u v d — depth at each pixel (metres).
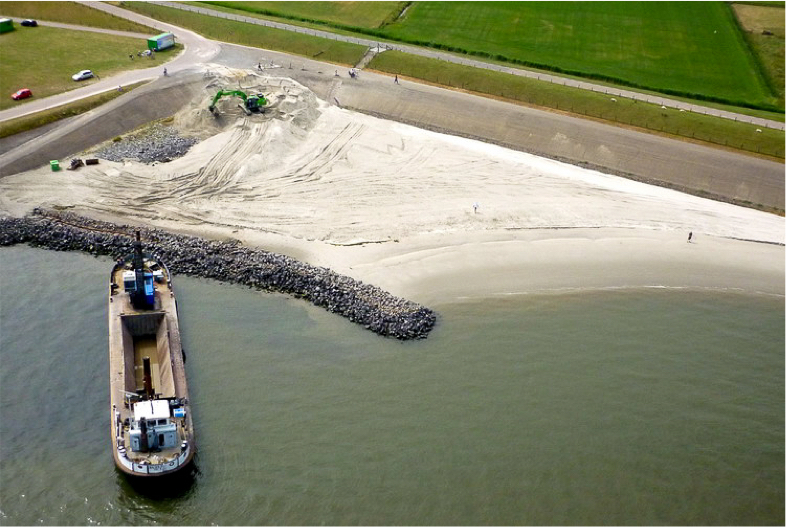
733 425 71.75
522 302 88.25
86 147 117.19
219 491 62.69
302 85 138.00
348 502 61.94
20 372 74.12
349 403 71.56
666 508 62.97
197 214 102.06
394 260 94.19
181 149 117.88
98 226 97.81
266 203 105.19
